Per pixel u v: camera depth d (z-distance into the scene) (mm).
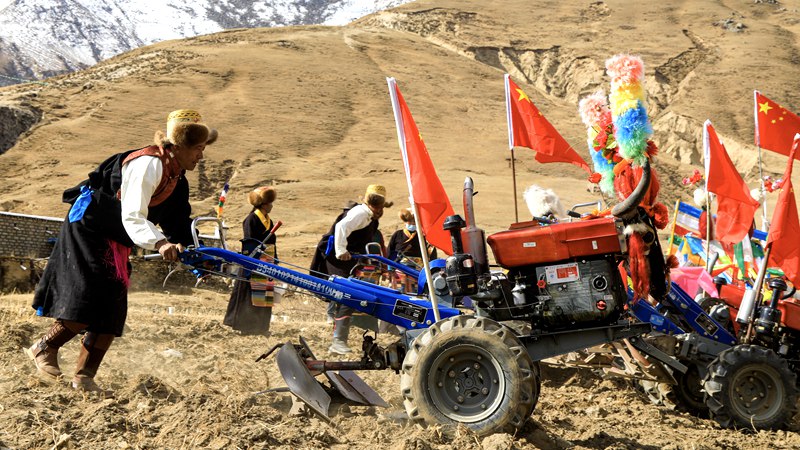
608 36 173375
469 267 5938
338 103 117312
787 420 6934
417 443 5176
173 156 5785
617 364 7926
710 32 176625
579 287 6004
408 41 160500
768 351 7000
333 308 10078
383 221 55344
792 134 11836
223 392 6379
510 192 76750
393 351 6301
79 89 109312
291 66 129750
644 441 6176
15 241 23578
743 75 150625
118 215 5715
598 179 6961
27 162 86250
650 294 7094
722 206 9641
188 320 11273
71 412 5355
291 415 5910
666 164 111062
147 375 6215
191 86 116312
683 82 149375
